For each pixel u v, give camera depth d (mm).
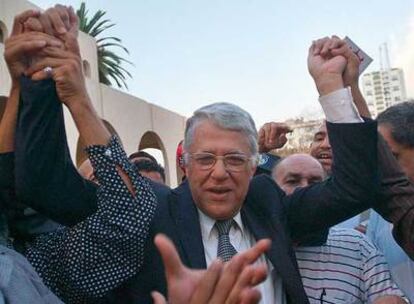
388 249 3066
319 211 2412
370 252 2738
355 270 2662
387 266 2756
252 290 1073
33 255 2188
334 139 2303
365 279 2680
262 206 2447
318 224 2453
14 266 1647
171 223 2279
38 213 2303
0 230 2135
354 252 2695
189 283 1154
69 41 2084
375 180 2293
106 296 2148
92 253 2076
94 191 2221
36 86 2002
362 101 2445
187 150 2320
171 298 1153
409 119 2607
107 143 2162
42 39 2012
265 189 2516
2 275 1586
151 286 2174
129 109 20359
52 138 2051
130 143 20188
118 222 2074
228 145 2240
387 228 3115
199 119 2305
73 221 2135
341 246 2695
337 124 2273
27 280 1646
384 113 2730
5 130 2131
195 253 2213
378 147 2393
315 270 2637
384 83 64188
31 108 2010
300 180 3131
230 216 2330
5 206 2195
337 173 2332
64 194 2082
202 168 2262
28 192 2047
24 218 2277
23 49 2002
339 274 2633
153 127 21922
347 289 2617
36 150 2018
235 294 1071
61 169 2078
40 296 1647
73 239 2100
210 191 2264
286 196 2578
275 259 2238
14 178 2145
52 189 2062
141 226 2102
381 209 2412
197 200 2320
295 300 2193
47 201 2068
